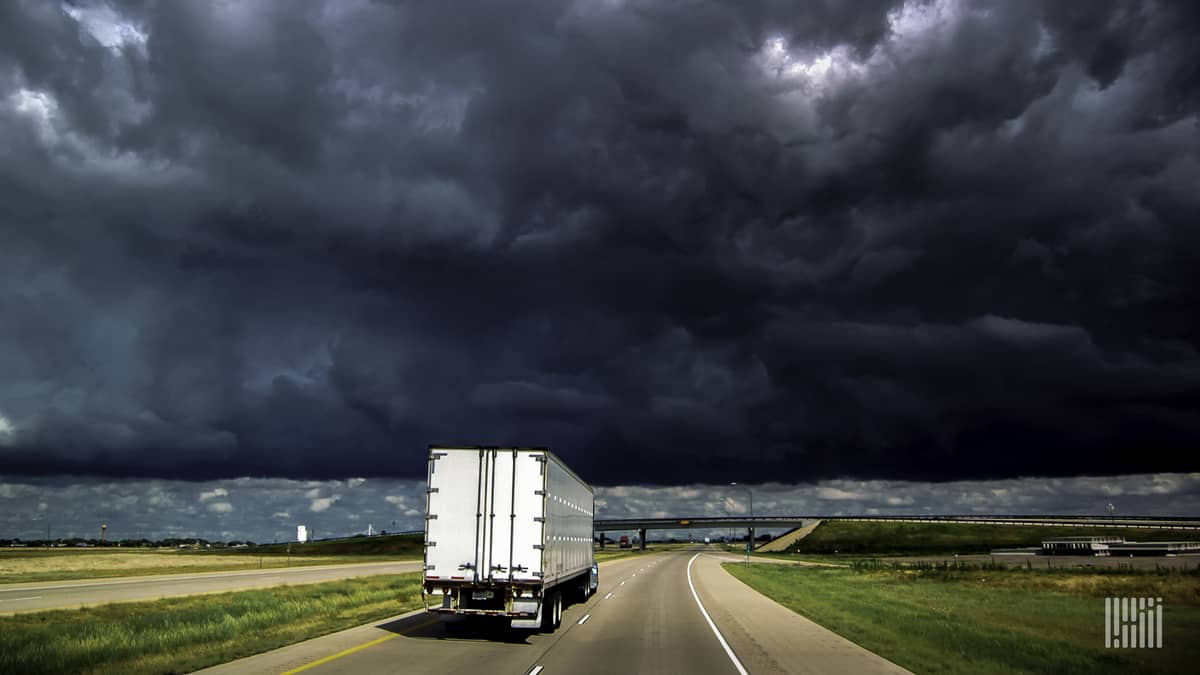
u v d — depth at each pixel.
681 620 25.39
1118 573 59.66
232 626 20.14
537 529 19.80
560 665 15.30
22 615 23.31
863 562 94.75
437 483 20.14
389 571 61.78
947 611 29.22
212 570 61.47
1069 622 25.91
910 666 15.39
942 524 181.62
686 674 14.34
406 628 21.66
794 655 17.02
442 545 19.86
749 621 25.06
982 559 98.81
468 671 14.26
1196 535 136.75
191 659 15.09
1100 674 15.18
